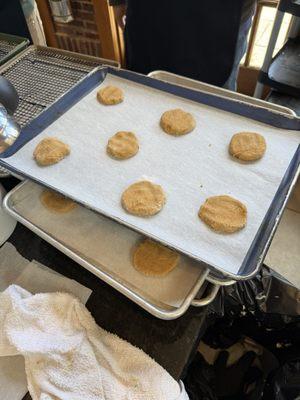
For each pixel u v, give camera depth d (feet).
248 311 2.11
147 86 2.01
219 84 2.44
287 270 3.17
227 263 1.31
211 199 1.49
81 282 1.53
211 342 2.46
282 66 2.91
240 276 1.15
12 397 1.25
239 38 2.27
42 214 1.63
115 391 1.17
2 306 1.35
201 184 1.57
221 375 2.28
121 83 2.07
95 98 2.01
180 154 1.70
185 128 1.76
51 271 1.56
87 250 1.51
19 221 1.60
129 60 2.77
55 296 1.38
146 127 1.84
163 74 2.14
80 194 1.59
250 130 1.73
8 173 1.77
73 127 1.87
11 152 1.76
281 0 2.55
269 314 2.07
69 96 1.93
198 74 2.47
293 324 2.08
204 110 1.87
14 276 1.57
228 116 1.82
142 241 1.48
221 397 2.19
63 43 4.66
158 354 1.33
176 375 1.27
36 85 2.23
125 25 2.56
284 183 1.50
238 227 1.39
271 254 3.28
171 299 1.32
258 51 4.52
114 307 1.46
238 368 2.29
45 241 1.66
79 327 1.33
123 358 1.27
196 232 1.42
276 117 1.69
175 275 1.38
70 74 2.28
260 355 2.35
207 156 1.67
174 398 1.17
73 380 1.19
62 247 1.49
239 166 1.62
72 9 4.16
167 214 1.49
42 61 2.40
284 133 1.69
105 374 1.21
